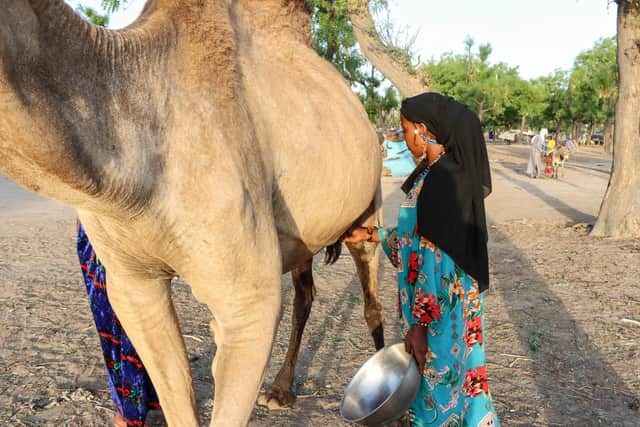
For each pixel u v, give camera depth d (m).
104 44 1.80
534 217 11.96
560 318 5.58
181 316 5.53
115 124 1.80
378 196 3.96
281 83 2.78
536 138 21.84
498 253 8.57
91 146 1.69
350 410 2.69
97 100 1.73
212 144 2.13
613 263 7.86
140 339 2.45
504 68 62.03
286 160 2.69
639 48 9.12
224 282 2.21
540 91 59.38
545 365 4.47
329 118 3.04
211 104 2.19
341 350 4.79
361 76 28.23
